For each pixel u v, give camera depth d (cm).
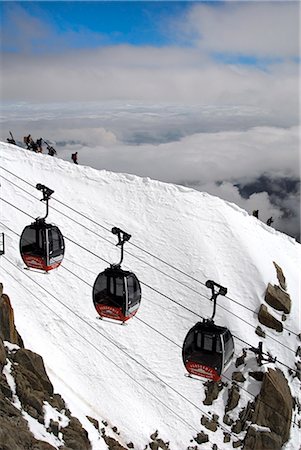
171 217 5441
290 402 3950
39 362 3114
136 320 4403
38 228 2586
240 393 3925
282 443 3781
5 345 3100
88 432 3000
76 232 5006
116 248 4988
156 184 5856
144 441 3391
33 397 2766
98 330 4144
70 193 5531
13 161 5662
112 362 3941
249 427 3750
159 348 4219
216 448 3572
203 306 4578
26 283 4138
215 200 5794
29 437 2370
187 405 3834
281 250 5772
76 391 3488
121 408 3562
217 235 5294
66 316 4100
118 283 2434
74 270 4584
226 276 4866
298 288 5203
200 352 2322
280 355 4353
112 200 5622
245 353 4138
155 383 3922
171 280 4797
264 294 4753
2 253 4050
